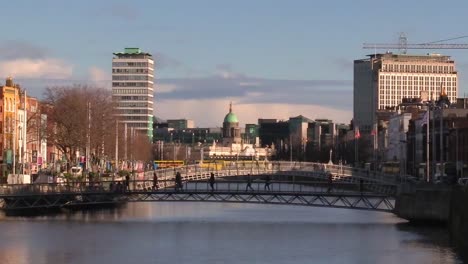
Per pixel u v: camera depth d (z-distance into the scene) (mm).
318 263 87625
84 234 112688
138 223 131125
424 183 136625
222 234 115875
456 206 97438
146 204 192125
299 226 128750
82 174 183750
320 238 110375
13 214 139625
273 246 101438
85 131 198250
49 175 174500
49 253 93875
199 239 109062
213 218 146625
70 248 98125
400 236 111625
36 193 136875
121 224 128250
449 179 165000
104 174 199000
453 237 100375
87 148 198625
